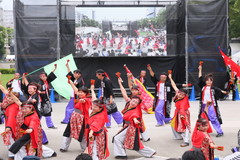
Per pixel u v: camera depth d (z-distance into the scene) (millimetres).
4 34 85750
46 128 11297
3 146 9250
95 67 20359
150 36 19984
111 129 11242
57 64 13008
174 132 9703
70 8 19641
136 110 7719
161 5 19906
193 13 18484
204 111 9133
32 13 18141
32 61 18156
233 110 14984
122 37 19922
